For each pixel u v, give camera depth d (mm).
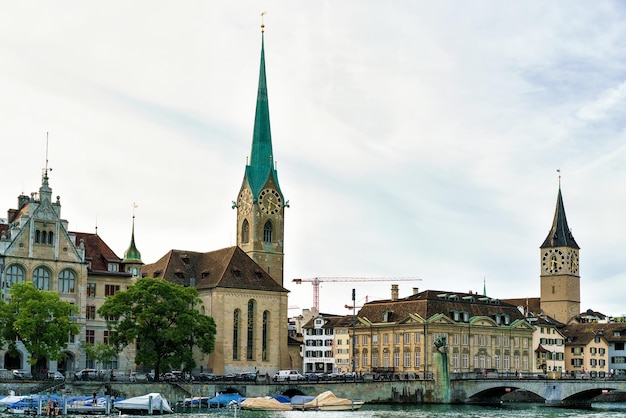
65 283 168750
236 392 160750
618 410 183250
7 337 144500
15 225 165750
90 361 172250
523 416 155000
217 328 193375
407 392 183125
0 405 128625
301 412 150125
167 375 166875
